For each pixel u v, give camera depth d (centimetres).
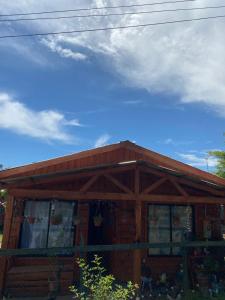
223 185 1035
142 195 902
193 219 1161
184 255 799
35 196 848
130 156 1108
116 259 1077
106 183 1101
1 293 857
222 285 931
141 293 880
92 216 1101
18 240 987
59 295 870
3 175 888
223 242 824
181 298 821
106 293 577
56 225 1034
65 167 1018
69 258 1009
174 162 1061
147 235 1110
